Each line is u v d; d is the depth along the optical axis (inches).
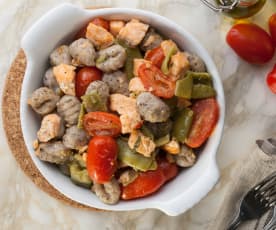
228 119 27.9
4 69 28.1
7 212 28.2
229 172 27.9
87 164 23.7
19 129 27.3
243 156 27.8
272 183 27.0
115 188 24.1
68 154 24.3
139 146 23.3
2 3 28.2
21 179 28.1
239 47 26.6
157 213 28.1
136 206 24.3
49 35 24.2
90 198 24.5
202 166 24.5
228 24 27.9
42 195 28.1
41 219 28.2
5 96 27.1
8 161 28.1
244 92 27.9
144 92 23.4
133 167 23.8
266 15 27.9
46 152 24.1
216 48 27.9
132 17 24.9
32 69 24.3
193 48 25.0
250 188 27.5
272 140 27.4
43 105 24.1
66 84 23.9
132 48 24.5
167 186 25.2
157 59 24.2
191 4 27.9
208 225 27.9
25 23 28.1
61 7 23.9
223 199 27.9
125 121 23.3
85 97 23.6
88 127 23.8
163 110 23.1
